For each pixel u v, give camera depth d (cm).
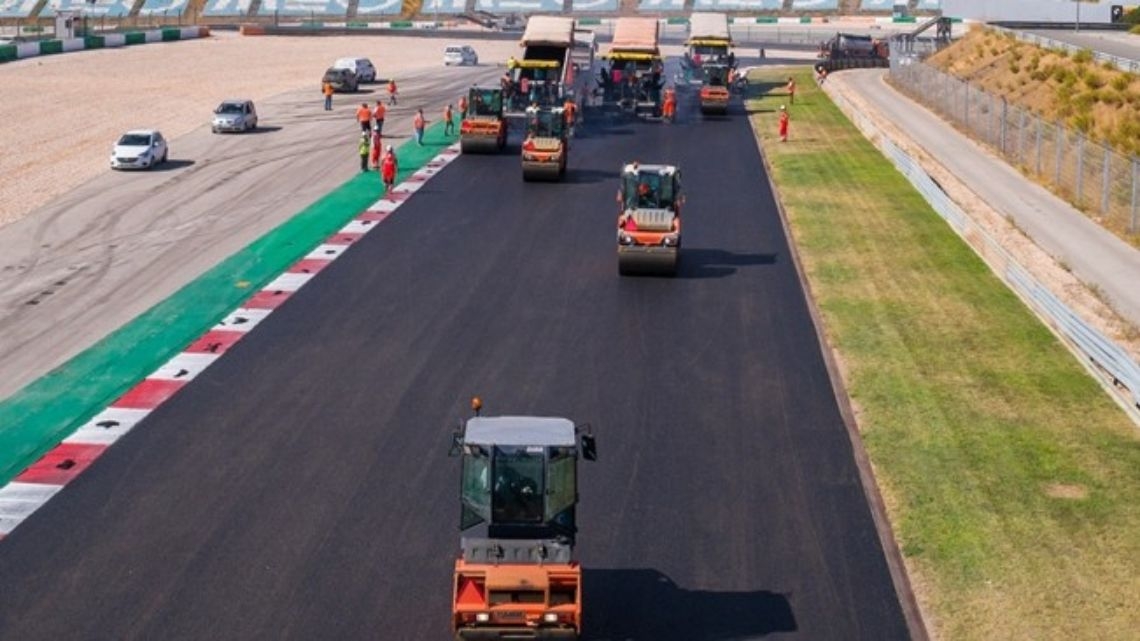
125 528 2369
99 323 3694
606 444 2780
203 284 4088
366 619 2053
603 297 3938
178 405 3006
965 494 2517
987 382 3175
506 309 3794
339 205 5312
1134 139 5866
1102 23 12381
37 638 1992
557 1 17862
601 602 2128
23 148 6925
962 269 4291
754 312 3797
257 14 17750
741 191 5709
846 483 2595
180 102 8831
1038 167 5731
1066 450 2733
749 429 2880
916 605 2116
